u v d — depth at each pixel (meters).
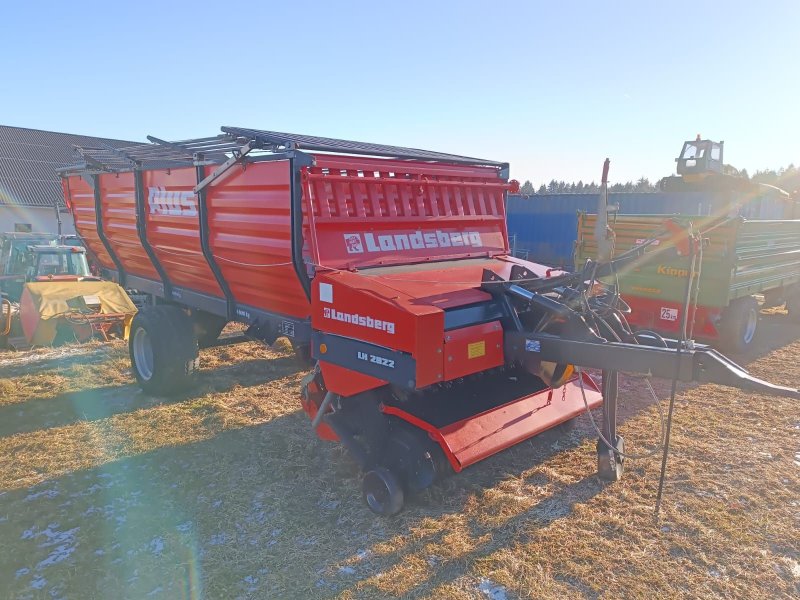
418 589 3.17
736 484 4.38
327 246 4.04
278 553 3.50
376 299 3.58
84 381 6.87
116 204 6.46
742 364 7.96
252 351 8.26
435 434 3.71
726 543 3.60
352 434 4.14
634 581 3.24
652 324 8.39
